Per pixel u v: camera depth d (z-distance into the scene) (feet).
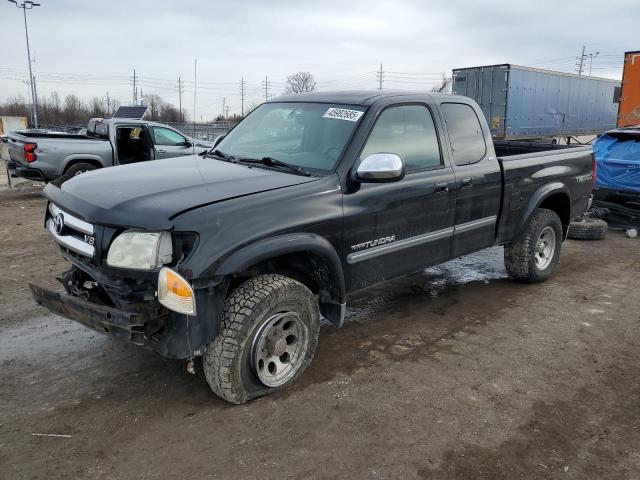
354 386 12.09
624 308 17.54
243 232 10.23
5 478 8.92
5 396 11.45
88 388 11.86
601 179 29.84
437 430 10.53
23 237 25.67
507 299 18.17
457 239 15.69
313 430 10.41
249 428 10.43
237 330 10.51
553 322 16.21
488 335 15.14
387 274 13.75
